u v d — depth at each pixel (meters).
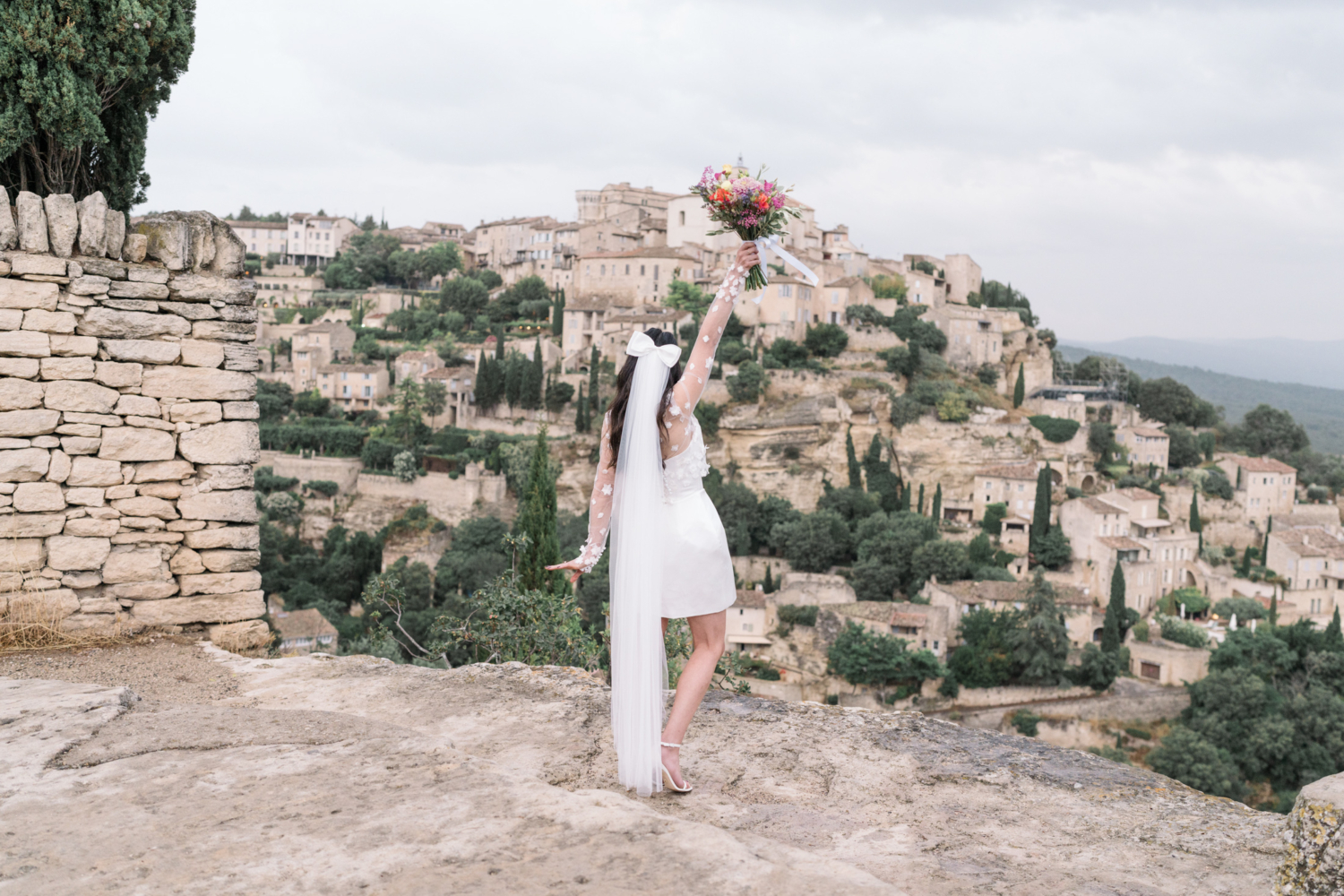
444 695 5.77
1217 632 69.88
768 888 2.53
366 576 76.56
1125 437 102.19
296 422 103.50
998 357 115.81
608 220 155.88
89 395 7.68
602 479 4.05
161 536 7.98
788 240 111.69
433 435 98.75
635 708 3.82
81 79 10.85
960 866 3.27
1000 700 56.59
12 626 7.30
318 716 4.29
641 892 2.48
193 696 6.18
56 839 2.81
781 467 91.88
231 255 8.27
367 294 151.38
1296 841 2.68
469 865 2.64
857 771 4.36
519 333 126.75
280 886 2.49
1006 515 85.69
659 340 3.93
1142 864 3.31
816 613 61.56
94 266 7.71
